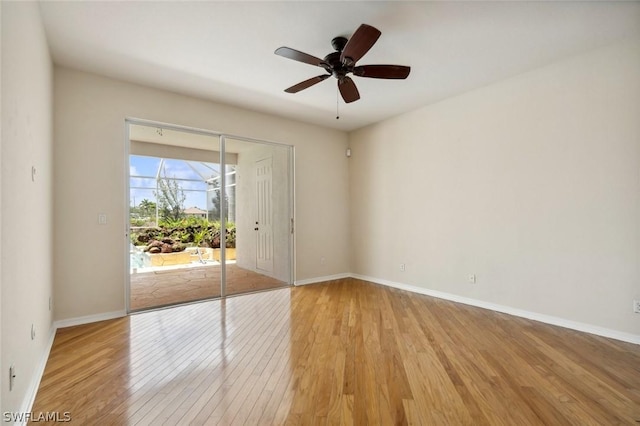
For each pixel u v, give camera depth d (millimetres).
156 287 3820
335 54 2541
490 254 3598
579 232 2932
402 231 4625
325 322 3156
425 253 4312
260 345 2596
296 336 2789
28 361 1801
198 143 4148
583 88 2906
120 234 3369
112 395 1867
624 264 2682
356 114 4629
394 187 4746
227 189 4340
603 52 2793
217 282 4289
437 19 2400
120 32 2541
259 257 4598
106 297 3273
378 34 2064
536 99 3215
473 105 3752
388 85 3602
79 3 2180
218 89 3682
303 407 1749
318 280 5117
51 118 2865
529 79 3264
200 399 1828
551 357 2359
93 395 1866
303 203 4977
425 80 3473
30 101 1933
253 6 2238
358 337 2764
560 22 2443
